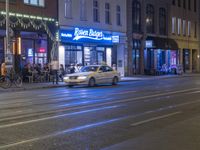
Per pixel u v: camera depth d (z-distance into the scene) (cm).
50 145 890
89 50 4031
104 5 4244
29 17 3319
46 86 2834
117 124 1162
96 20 4144
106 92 2312
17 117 1299
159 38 5209
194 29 6388
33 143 909
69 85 2936
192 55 6366
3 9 3109
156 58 5269
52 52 3541
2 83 2748
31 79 3192
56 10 3603
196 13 6444
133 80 3822
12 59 3017
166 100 1820
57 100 1858
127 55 4619
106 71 3027
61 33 3634
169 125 1134
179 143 890
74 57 3825
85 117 1296
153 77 4400
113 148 850
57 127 1112
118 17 4491
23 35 3291
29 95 2175
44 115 1345
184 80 3834
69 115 1342
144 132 1037
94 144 902
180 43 5922
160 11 5403
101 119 1255
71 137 977
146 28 5031
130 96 2033
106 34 4259
